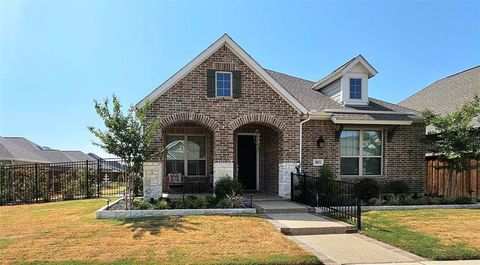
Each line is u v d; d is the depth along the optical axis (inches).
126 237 325.1
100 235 332.8
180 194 577.6
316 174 579.5
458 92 788.0
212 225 371.6
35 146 1609.3
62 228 365.4
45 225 386.0
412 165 618.5
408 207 486.6
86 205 542.0
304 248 303.3
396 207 483.8
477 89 730.8
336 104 641.6
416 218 419.2
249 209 447.5
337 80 657.0
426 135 601.9
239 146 645.9
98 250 285.7
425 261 271.7
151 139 458.3
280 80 742.5
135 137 443.2
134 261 258.7
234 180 513.7
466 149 537.6
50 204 592.4
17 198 665.0
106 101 494.0
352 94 642.2
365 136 617.3
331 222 392.2
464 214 444.8
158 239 317.7
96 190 725.9
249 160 649.0
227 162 528.1
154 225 370.0
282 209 453.4
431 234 346.0
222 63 534.9
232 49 537.3
